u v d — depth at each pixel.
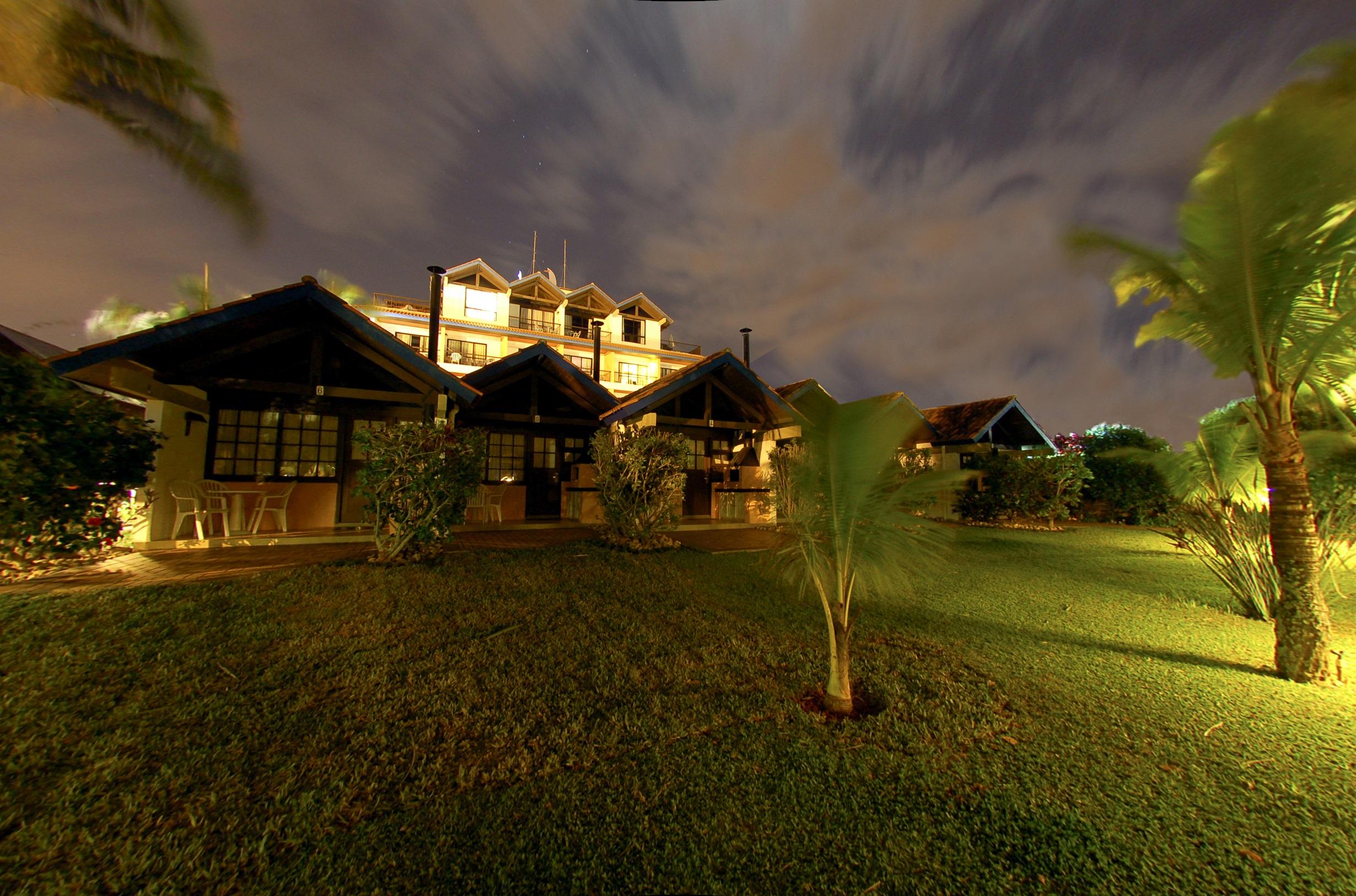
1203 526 6.05
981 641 4.76
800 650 4.44
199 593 4.70
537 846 2.24
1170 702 3.62
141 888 1.99
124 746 2.79
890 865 2.17
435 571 5.93
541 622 4.80
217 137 5.53
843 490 3.39
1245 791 2.66
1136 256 4.91
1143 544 10.34
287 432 9.01
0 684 3.23
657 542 8.26
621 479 8.09
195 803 2.42
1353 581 7.57
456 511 6.80
